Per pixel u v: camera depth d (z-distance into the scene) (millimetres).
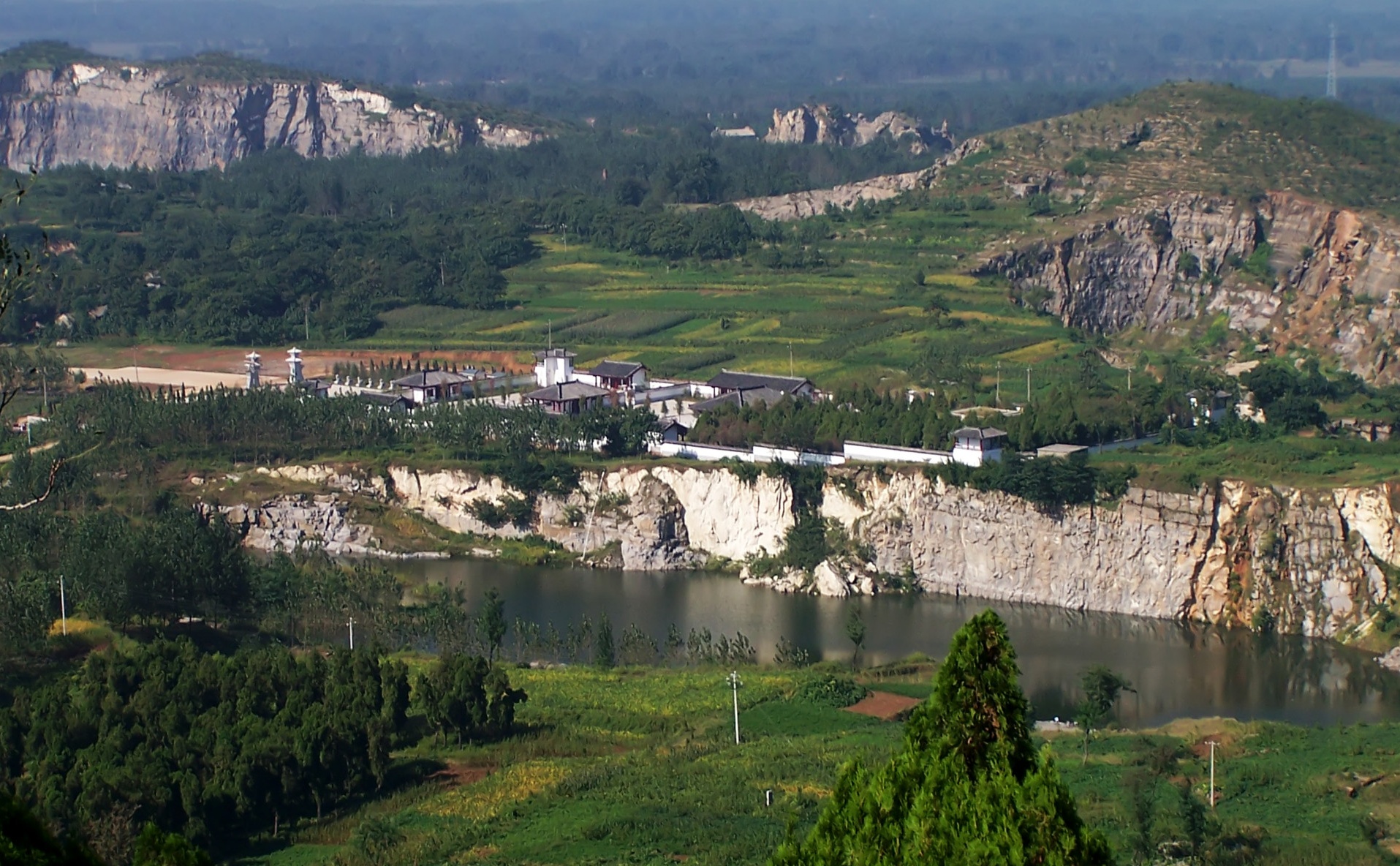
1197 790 188375
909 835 101875
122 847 172375
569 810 186375
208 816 183500
